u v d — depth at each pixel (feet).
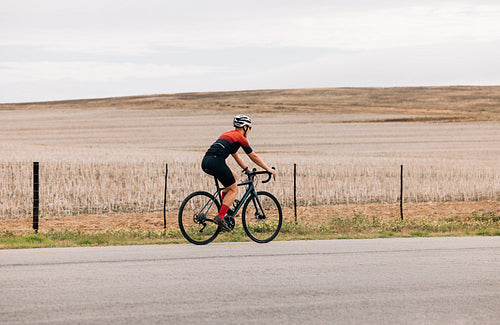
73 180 89.45
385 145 196.65
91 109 370.73
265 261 26.09
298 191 79.30
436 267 24.75
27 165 107.34
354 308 18.28
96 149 153.79
